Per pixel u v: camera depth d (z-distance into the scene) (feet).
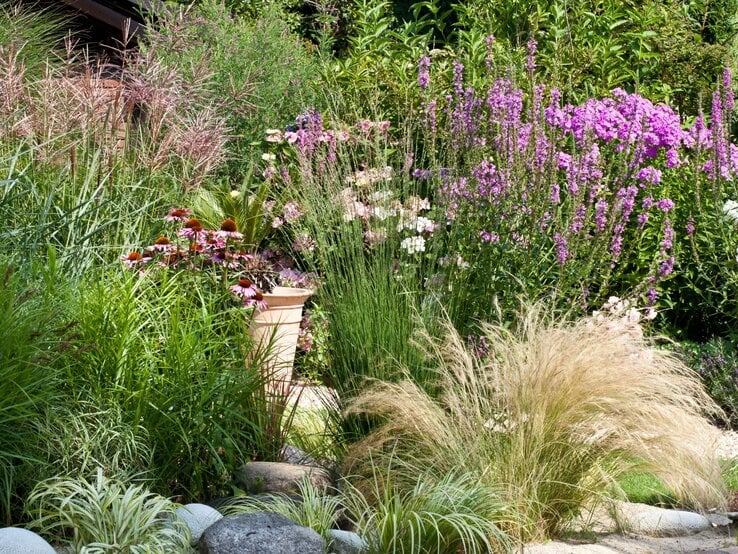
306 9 58.29
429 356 18.31
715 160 24.52
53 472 14.97
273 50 36.60
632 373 17.08
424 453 16.99
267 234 29.60
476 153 20.75
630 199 21.77
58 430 15.21
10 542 12.44
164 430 16.21
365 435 18.54
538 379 16.80
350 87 31.53
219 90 32.65
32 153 20.94
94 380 16.11
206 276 20.10
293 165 27.76
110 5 35.35
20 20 29.45
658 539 16.76
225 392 16.97
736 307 26.68
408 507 14.84
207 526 14.62
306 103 34.04
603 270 22.66
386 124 24.16
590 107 22.08
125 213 21.31
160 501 14.42
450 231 21.26
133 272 18.57
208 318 17.53
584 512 17.33
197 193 26.86
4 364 14.37
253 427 17.54
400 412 17.06
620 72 32.04
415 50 32.19
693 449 17.79
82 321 16.37
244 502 15.94
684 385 18.49
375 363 18.61
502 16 32.94
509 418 16.96
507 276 20.02
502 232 20.08
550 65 30.53
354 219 20.66
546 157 21.02
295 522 14.58
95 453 15.35
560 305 21.43
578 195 21.35
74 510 13.82
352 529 15.90
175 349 16.70
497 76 21.90
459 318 19.53
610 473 17.19
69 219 19.15
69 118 22.09
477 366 17.95
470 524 14.55
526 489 16.24
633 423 16.81
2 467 14.34
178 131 24.06
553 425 16.62
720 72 34.94
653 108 28.19
